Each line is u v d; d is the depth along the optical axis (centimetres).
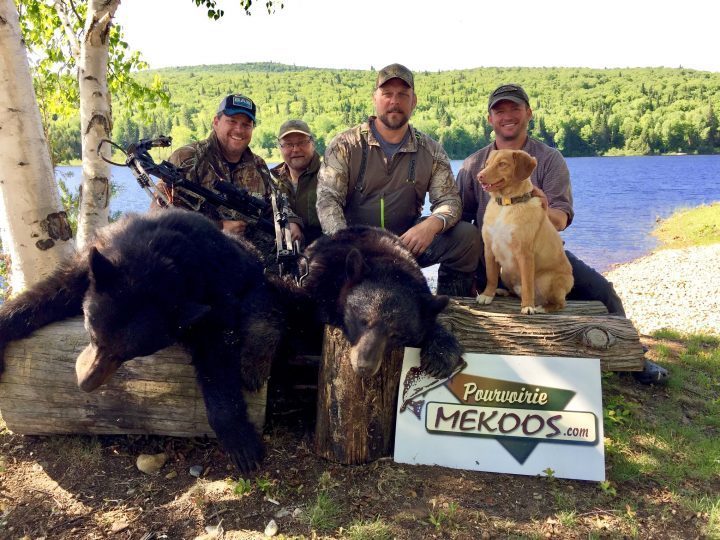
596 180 5834
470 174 571
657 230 2527
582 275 527
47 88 1088
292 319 416
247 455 337
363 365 326
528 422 359
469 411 362
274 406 419
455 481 340
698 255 1795
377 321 349
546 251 426
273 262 486
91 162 657
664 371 491
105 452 363
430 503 319
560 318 414
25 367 359
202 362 352
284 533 294
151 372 358
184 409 363
